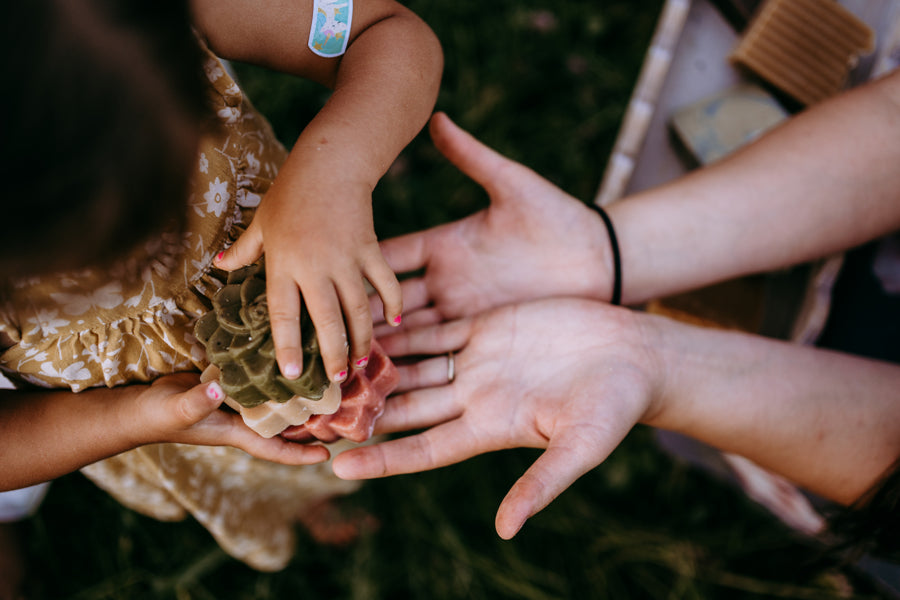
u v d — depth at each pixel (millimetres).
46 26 350
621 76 985
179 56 392
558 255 634
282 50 513
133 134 374
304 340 445
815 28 710
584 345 577
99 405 493
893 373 601
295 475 696
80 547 792
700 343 595
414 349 608
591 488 860
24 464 494
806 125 635
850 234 638
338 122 479
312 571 826
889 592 782
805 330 690
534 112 973
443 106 937
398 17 533
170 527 807
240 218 517
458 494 844
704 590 831
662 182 751
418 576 810
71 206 371
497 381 580
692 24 734
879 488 566
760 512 854
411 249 646
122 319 484
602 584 821
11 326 469
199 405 460
